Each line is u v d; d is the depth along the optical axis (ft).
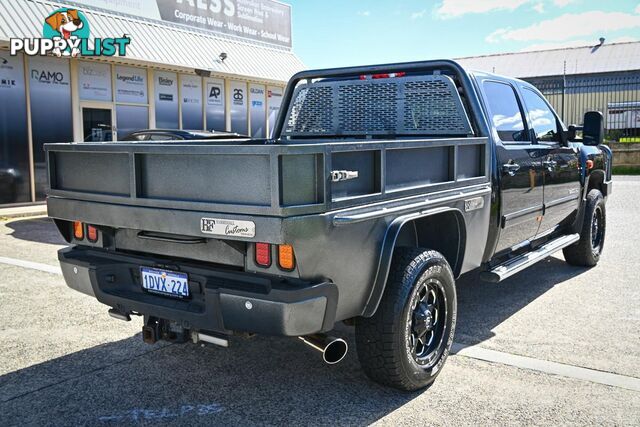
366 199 10.77
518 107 18.25
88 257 12.95
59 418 11.32
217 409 11.63
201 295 11.25
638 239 29.48
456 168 13.52
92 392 12.46
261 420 11.15
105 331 16.33
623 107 81.41
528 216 17.83
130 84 50.21
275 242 9.53
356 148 10.45
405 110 16.66
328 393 12.29
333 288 10.25
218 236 10.15
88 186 12.57
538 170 18.25
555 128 20.86
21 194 43.80
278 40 63.87
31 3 41.78
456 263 14.02
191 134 33.22
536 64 123.95
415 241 14.21
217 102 58.39
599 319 17.04
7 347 15.10
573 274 22.62
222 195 10.21
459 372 13.29
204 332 11.32
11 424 11.09
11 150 43.09
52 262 25.11
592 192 23.40
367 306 11.28
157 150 10.86
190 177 10.62
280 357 14.32
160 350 14.87
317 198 9.96
